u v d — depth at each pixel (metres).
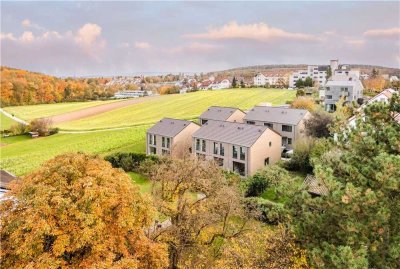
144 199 16.89
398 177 12.94
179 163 26.97
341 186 14.45
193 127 57.25
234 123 52.81
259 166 47.59
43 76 169.12
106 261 13.93
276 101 110.50
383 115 16.81
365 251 12.36
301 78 166.00
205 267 22.45
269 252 18.73
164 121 61.28
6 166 60.28
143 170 46.62
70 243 14.04
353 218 13.71
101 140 74.25
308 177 30.78
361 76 173.62
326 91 89.94
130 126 87.81
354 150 16.38
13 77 152.12
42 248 13.68
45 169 15.91
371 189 14.24
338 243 14.70
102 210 14.87
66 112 121.19
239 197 26.39
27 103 149.00
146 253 16.23
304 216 15.94
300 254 17.50
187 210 23.97
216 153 50.34
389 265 13.10
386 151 15.29
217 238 25.75
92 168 16.72
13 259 13.82
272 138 49.62
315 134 51.25
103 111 117.75
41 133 86.81
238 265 19.34
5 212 15.22
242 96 125.50
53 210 14.27
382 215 12.82
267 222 27.98
